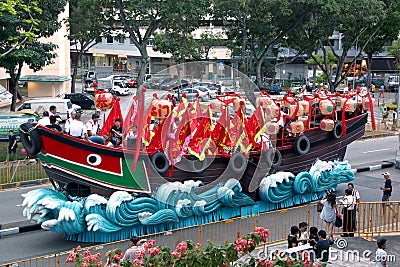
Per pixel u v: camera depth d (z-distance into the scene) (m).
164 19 34.00
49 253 15.12
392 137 34.00
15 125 29.70
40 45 33.34
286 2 35.16
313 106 20.45
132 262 9.39
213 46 50.88
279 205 18.64
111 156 15.40
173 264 8.88
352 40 42.22
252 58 46.06
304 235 13.41
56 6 31.98
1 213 18.72
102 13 37.31
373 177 23.95
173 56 42.69
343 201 15.98
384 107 39.47
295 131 18.80
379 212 18.05
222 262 8.89
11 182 22.22
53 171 15.41
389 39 49.53
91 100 41.78
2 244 15.96
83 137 16.41
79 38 40.00
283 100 19.08
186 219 16.62
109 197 15.70
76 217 15.00
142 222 15.70
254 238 9.43
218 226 16.83
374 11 37.09
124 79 61.25
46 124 17.62
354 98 21.53
